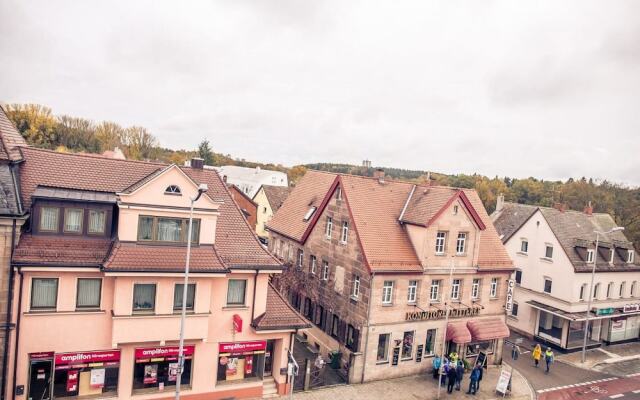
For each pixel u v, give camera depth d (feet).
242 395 87.97
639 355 142.20
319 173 150.00
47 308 73.00
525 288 151.53
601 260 146.41
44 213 74.90
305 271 128.88
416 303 107.86
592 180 311.68
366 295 101.65
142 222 79.15
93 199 77.36
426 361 110.22
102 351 76.23
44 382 73.61
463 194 110.42
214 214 83.46
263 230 242.58
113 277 75.61
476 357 117.19
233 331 86.69
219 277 83.61
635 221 212.84
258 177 320.91
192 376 83.66
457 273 111.75
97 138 385.50
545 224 146.72
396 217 115.03
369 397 94.73
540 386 111.34
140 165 90.99
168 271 76.54
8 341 69.87
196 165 100.22
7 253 68.85
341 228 113.80
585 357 136.26
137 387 79.87
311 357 114.11
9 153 76.64
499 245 124.88
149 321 77.00
